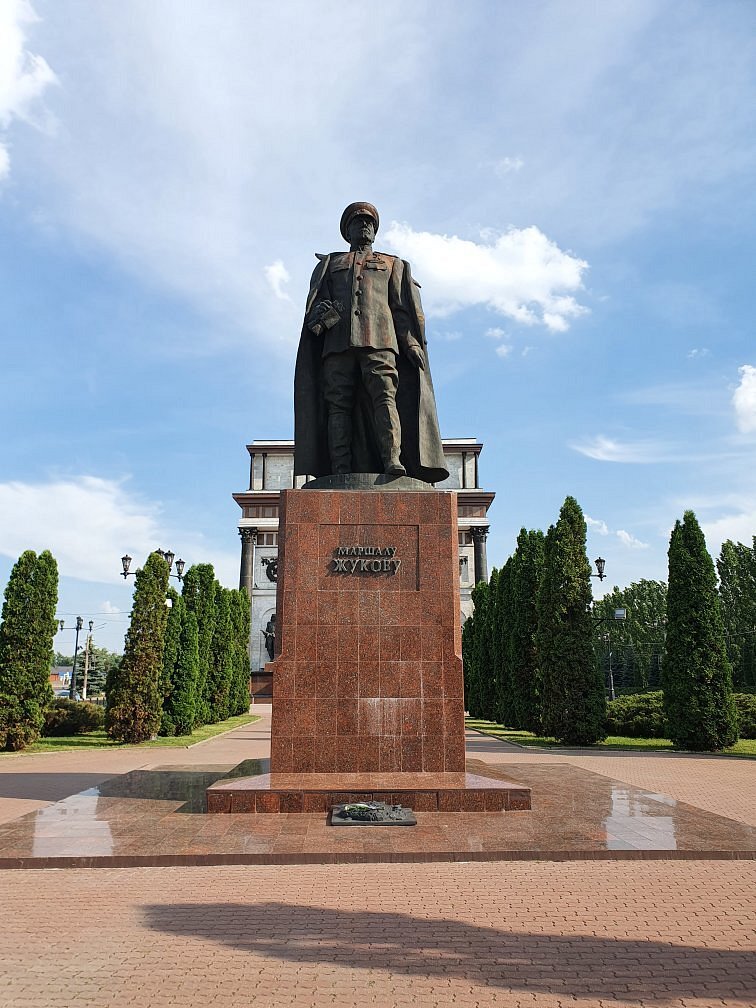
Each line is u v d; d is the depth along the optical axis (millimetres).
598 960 5148
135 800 10562
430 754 10250
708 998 4570
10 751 22516
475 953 5281
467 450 66312
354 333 12070
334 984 4781
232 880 6977
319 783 9742
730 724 21562
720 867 7430
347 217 12844
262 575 62906
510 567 31688
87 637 60750
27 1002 4504
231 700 41375
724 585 53688
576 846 7840
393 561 10805
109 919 5984
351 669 10430
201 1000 4543
